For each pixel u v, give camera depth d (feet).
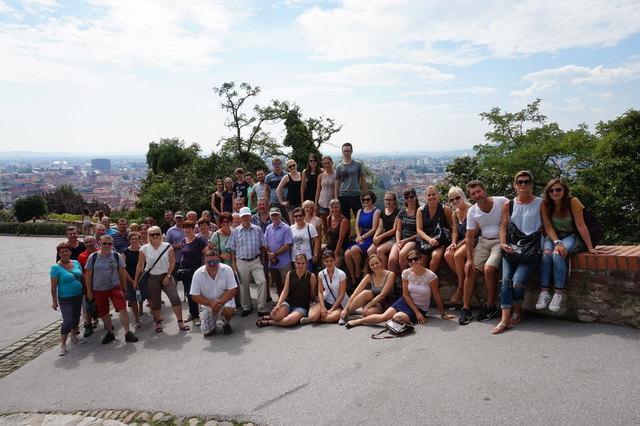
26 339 25.08
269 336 20.20
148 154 127.85
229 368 16.84
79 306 22.61
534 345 14.98
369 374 14.47
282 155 97.96
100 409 15.03
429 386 13.08
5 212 164.45
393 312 19.36
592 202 60.08
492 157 95.76
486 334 16.56
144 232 27.35
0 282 44.42
